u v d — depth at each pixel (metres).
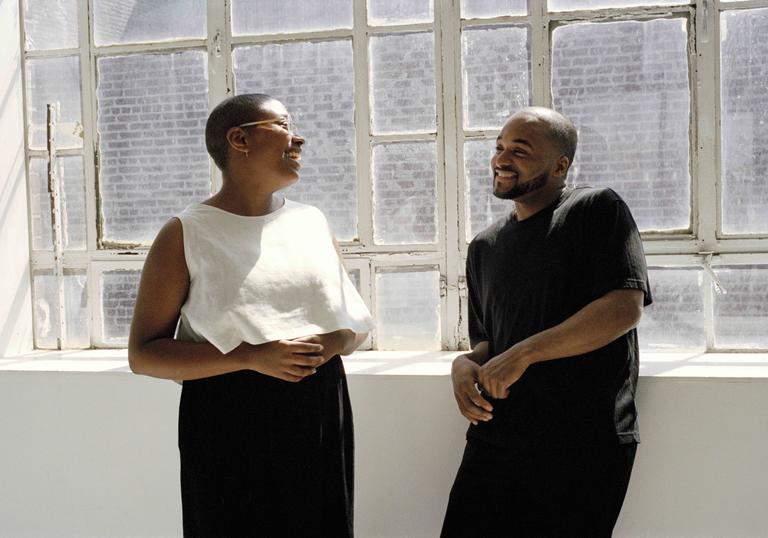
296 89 2.57
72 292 2.75
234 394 1.80
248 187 1.90
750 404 2.07
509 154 1.93
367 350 2.57
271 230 1.90
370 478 2.29
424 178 2.52
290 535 1.80
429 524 2.27
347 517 1.88
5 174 2.69
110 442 2.41
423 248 2.52
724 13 2.33
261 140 1.87
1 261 2.69
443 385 2.23
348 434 1.94
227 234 1.85
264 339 1.75
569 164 1.98
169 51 2.63
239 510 1.80
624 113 2.39
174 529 2.39
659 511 2.14
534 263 1.91
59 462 2.44
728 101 2.34
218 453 1.79
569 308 1.88
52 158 2.69
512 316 1.95
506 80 2.45
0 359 2.61
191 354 1.77
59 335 2.75
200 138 2.63
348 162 2.56
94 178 2.70
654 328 2.41
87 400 2.42
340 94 2.54
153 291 1.82
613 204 1.86
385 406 2.27
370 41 2.52
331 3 2.53
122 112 2.68
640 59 2.37
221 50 2.59
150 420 2.39
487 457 1.96
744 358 2.30
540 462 1.88
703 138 2.34
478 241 2.10
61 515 2.45
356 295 2.04
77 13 2.69
